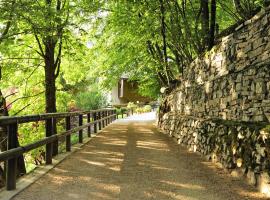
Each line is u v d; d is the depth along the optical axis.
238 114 8.98
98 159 9.78
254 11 10.48
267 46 7.69
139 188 6.77
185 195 6.33
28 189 6.58
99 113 19.52
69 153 10.57
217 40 12.87
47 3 12.32
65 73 19.30
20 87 18.11
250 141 7.18
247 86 8.42
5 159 5.91
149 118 33.59
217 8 17.88
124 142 13.66
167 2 15.80
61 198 6.07
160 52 21.94
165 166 8.86
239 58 9.29
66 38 12.24
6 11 10.26
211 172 8.12
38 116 7.61
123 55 25.62
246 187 6.72
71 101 24.27
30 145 7.02
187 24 15.24
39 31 11.25
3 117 5.96
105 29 21.03
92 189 6.67
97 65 27.55
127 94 47.91
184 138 13.02
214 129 9.79
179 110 16.92
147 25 18.09
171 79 22.67
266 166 6.32
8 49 12.72
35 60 16.22
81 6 13.43
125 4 17.14
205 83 12.18
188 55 16.59
